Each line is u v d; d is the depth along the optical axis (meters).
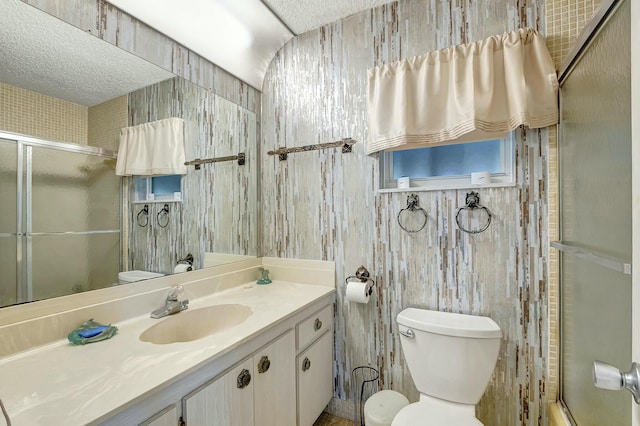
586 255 0.94
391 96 1.50
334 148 1.75
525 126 1.33
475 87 1.30
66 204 1.10
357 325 1.69
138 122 1.34
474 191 1.42
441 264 1.49
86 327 1.04
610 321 0.84
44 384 0.74
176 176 1.49
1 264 0.93
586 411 1.02
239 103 1.84
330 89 1.76
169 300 1.34
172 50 1.46
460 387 1.26
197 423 0.88
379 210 1.63
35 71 1.03
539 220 1.31
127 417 0.70
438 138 1.40
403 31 1.57
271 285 1.80
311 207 1.82
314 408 1.53
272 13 1.67
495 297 1.39
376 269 1.63
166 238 1.43
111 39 1.22
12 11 0.98
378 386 1.64
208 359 0.89
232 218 1.78
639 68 0.53
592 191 0.96
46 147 1.05
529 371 1.34
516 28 1.35
